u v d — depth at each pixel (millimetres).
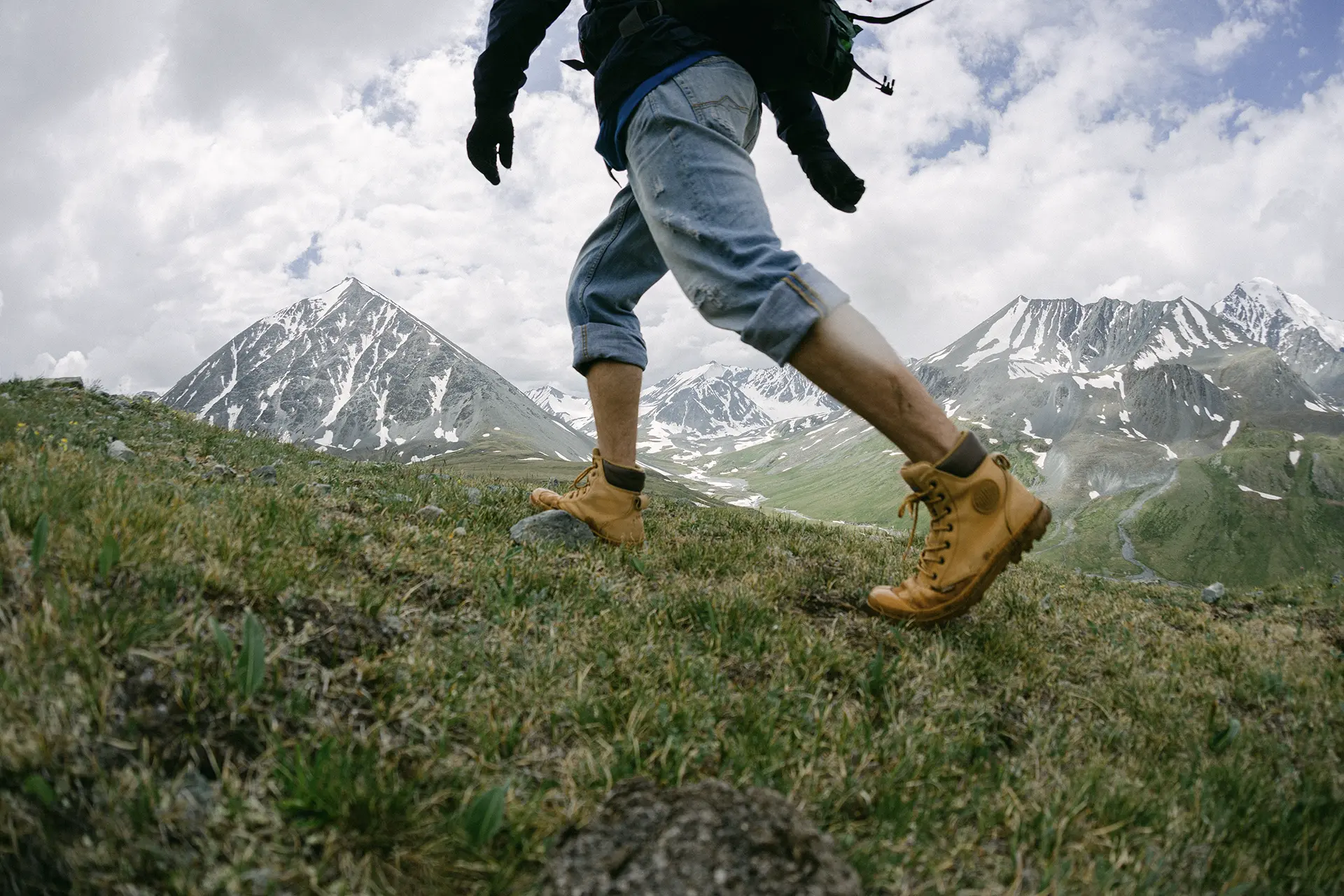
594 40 3979
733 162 3471
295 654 2607
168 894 1761
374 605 3098
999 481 3480
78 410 12359
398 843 1989
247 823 1924
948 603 3721
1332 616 6480
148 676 2260
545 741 2576
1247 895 2113
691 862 1779
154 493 4074
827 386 3312
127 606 2549
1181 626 5891
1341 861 2301
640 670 3078
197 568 2957
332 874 1893
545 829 2104
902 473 3625
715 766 2525
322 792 2016
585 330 4816
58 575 2643
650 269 4828
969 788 2549
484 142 4215
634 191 3766
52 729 1962
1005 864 2188
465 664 2918
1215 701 3480
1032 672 3656
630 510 5145
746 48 3611
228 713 2234
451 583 3779
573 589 4035
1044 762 2816
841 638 3701
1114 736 3119
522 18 3783
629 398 4965
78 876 1733
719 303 3357
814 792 2371
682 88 3498
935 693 3219
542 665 2980
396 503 6297
